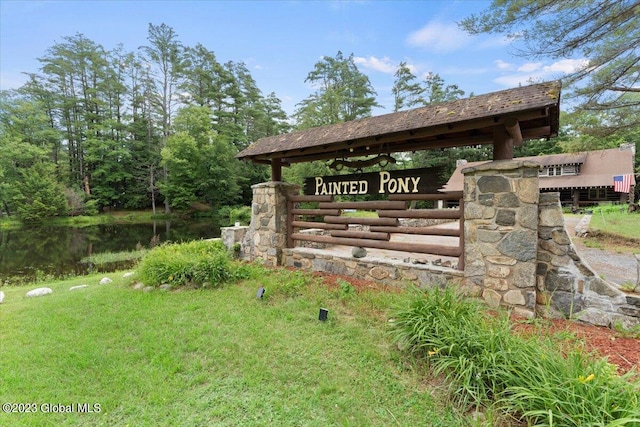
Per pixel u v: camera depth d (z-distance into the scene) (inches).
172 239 670.5
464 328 94.0
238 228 246.8
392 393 84.8
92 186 1092.5
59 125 1126.4
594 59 225.6
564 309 118.1
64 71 1088.8
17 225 862.5
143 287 186.2
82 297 172.6
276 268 208.7
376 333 115.5
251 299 158.2
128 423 76.8
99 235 729.6
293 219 217.5
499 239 126.3
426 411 77.4
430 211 154.2
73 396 87.0
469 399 77.4
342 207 188.7
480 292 131.3
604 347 96.0
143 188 1119.6
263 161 227.3
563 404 63.1
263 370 97.0
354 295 150.5
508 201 124.1
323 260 195.3
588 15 205.0
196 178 1031.0
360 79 1022.4
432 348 93.6
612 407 61.2
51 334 125.6
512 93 127.5
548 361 75.0
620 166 717.9
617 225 387.2
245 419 76.9
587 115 260.1
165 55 1123.9
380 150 183.2
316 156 210.5
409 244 160.7
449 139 164.7
